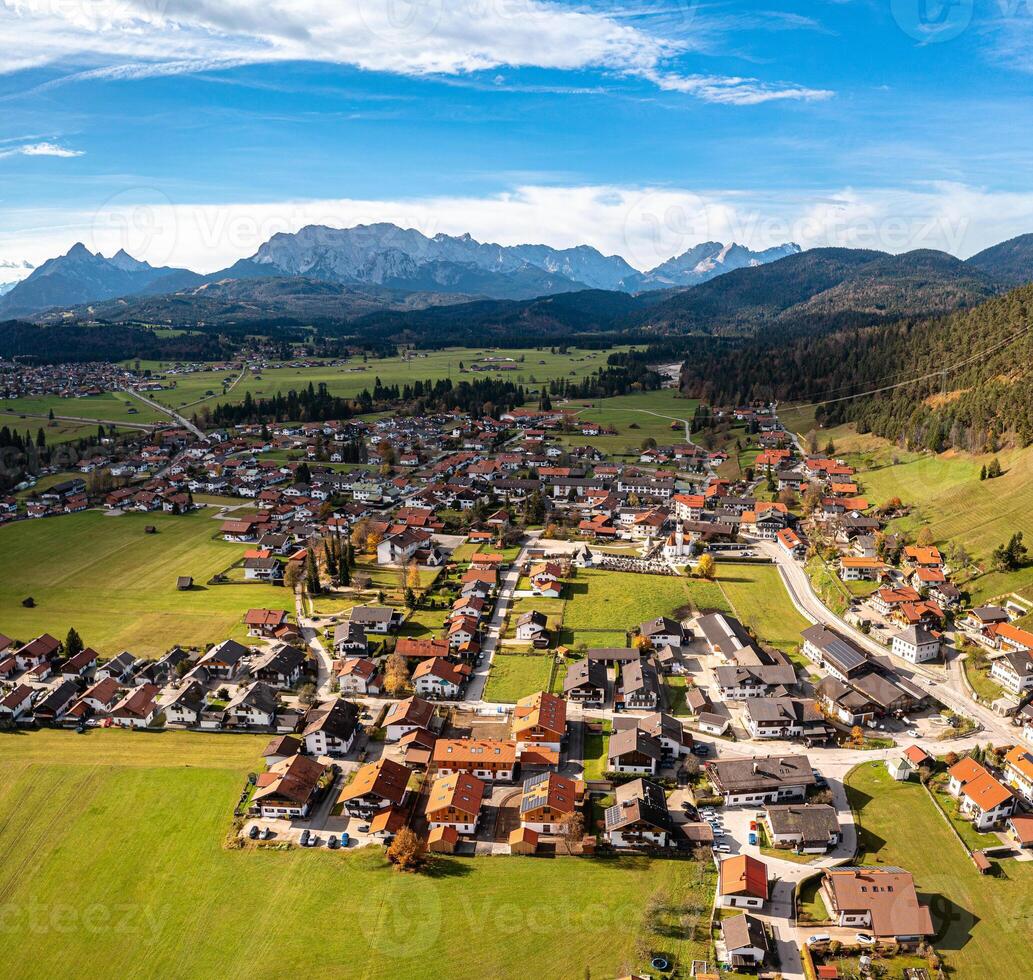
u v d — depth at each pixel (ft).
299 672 464.24
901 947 263.90
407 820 330.54
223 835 322.96
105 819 333.01
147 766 372.58
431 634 512.22
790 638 510.17
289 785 340.18
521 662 479.82
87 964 259.80
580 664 456.45
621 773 366.84
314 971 255.09
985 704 422.41
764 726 396.78
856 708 405.80
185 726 411.75
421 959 259.19
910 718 411.95
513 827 329.31
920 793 346.54
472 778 346.74
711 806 342.64
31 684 455.63
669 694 443.73
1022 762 349.00
